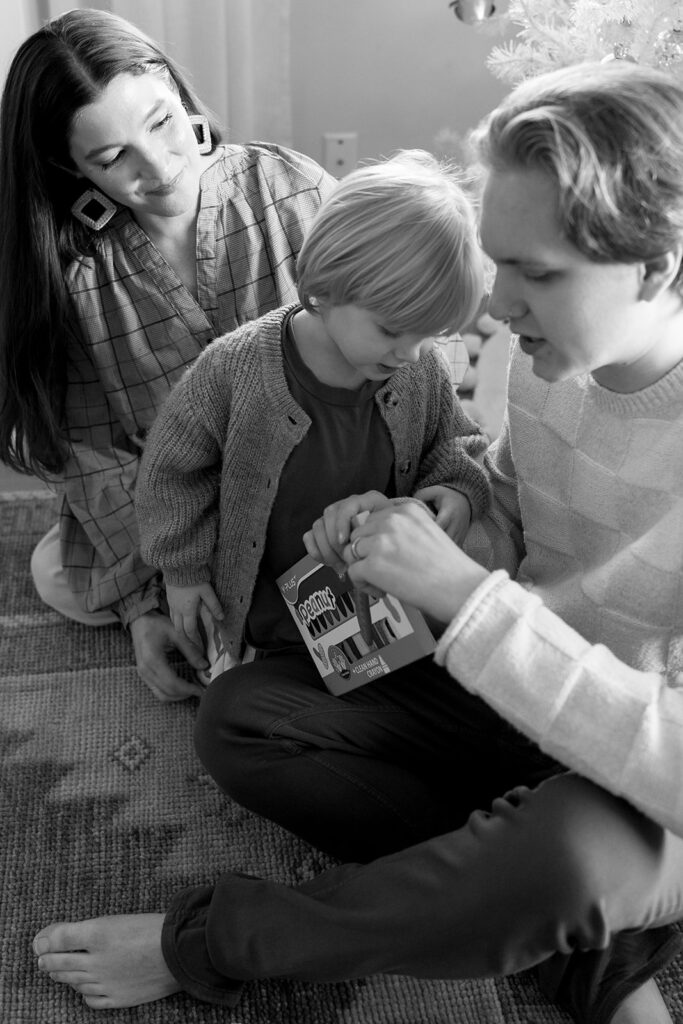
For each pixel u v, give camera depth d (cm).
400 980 109
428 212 87
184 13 174
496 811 86
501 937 84
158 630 142
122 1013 105
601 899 81
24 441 148
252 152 133
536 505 102
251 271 132
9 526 169
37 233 121
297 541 112
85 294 128
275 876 119
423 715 107
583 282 74
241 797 108
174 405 109
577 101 72
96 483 142
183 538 116
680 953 112
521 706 80
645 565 91
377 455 108
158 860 120
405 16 192
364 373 97
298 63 196
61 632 151
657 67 127
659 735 78
